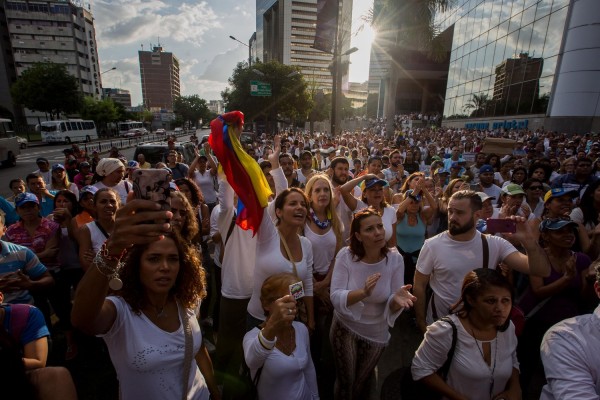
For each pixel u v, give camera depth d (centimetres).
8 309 182
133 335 159
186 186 438
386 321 257
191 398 178
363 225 245
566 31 2042
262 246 266
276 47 10412
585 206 387
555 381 144
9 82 7444
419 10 1628
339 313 250
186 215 287
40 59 7994
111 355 163
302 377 209
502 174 698
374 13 1747
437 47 1689
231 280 288
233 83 3825
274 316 184
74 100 4406
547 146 1434
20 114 7238
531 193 478
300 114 4062
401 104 6662
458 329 183
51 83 4188
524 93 2425
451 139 1919
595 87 1956
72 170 1005
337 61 1925
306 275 281
